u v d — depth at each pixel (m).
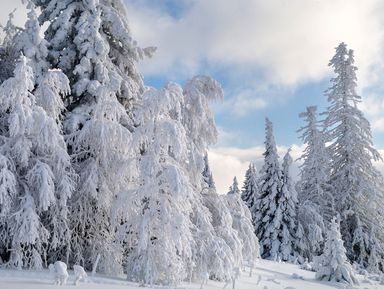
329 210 35.88
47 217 13.09
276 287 15.94
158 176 12.66
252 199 45.88
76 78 16.09
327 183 37.56
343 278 21.27
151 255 11.91
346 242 33.53
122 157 14.02
